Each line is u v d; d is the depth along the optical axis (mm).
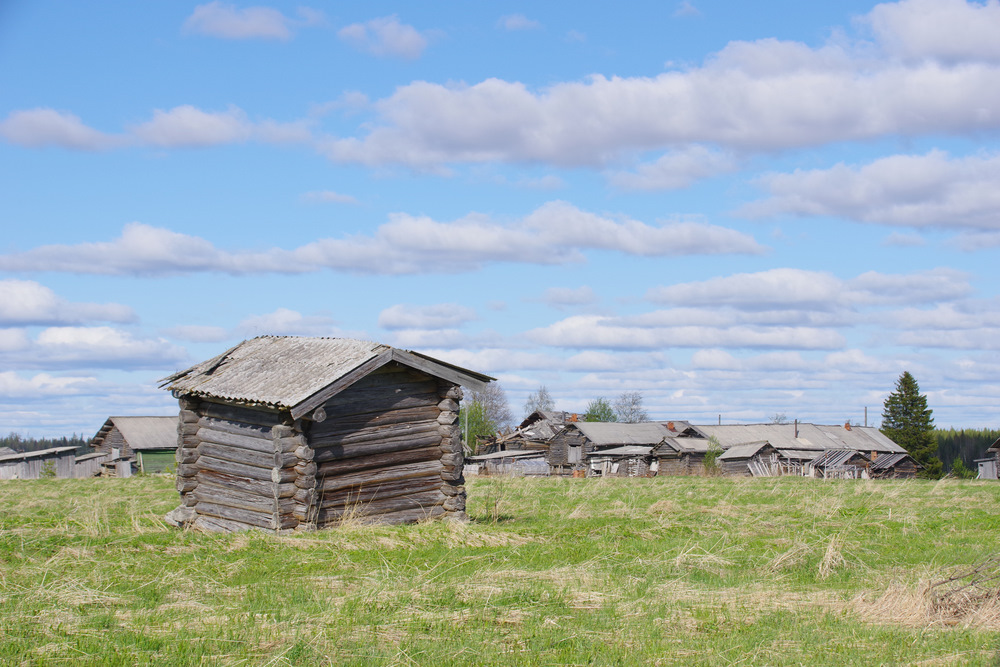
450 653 8586
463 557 14000
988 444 121875
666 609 10438
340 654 8477
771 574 13109
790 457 72875
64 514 20125
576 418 82438
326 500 17094
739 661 8469
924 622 9867
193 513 19016
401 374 18406
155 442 68500
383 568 12922
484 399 122125
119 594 11008
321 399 16531
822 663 8398
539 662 8461
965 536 17031
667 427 83750
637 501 24656
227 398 17672
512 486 31594
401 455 18203
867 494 26297
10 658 8281
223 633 9133
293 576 12625
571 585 11703
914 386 94438
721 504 22812
